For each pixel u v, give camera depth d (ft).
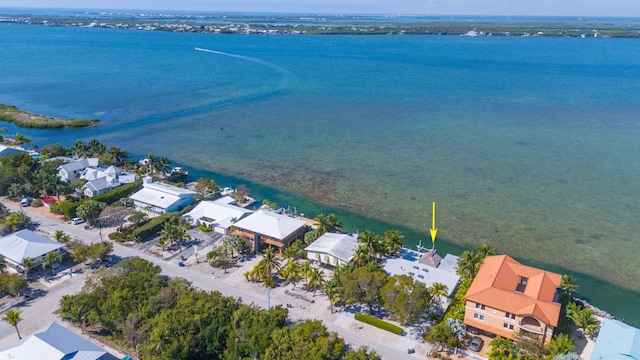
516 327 235.40
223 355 225.56
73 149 549.13
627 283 320.91
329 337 226.58
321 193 471.62
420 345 246.06
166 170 486.38
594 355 223.10
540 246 368.89
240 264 323.37
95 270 301.22
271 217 347.77
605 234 388.78
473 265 285.84
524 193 473.67
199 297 252.83
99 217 369.09
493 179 513.04
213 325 231.09
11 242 312.09
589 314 249.14
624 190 482.28
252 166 551.59
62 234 332.80
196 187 436.35
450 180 509.76
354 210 431.43
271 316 240.53
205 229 367.66
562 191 479.41
